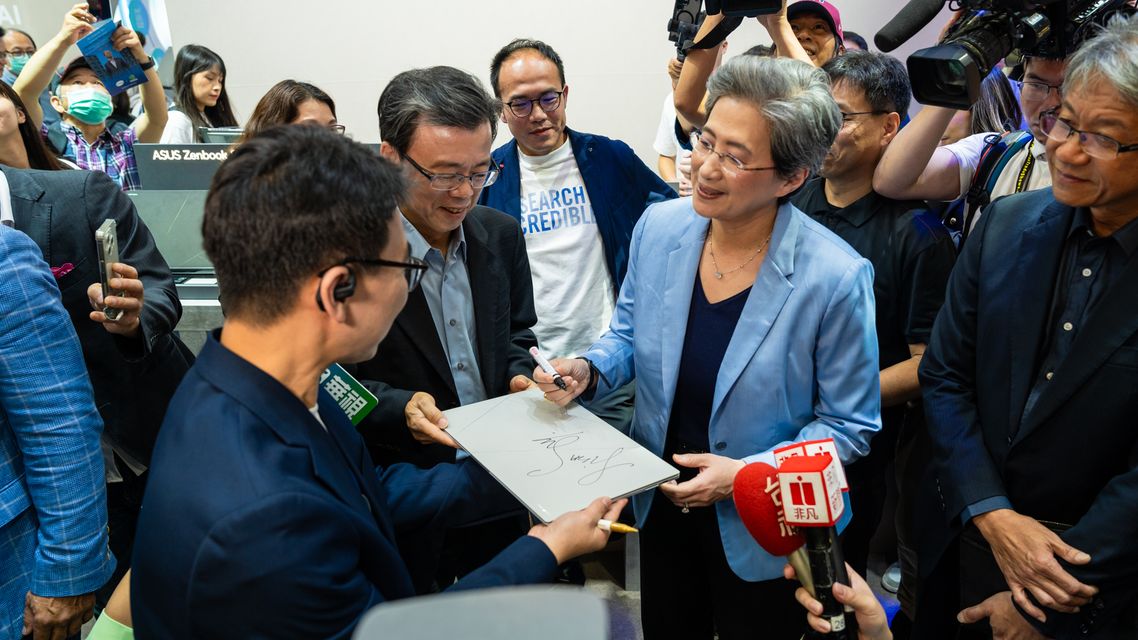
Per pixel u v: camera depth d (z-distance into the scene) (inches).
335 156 32.2
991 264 53.4
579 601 14.9
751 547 55.0
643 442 61.2
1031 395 51.3
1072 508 50.2
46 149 79.7
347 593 31.5
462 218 56.4
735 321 55.2
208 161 90.9
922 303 69.2
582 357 60.9
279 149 31.9
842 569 36.2
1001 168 71.2
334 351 34.4
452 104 52.0
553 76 86.6
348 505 34.4
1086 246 49.0
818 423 54.5
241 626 29.6
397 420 55.9
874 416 54.6
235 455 31.0
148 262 70.1
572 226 90.7
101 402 69.2
